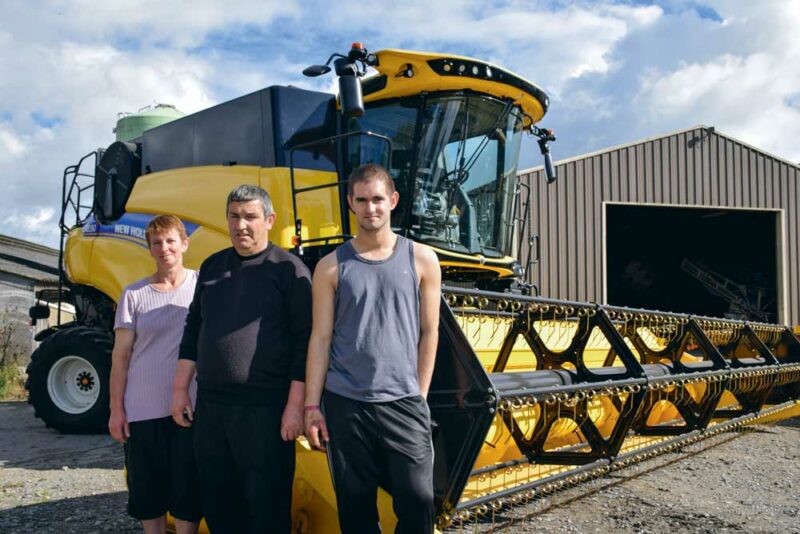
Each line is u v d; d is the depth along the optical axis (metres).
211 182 6.77
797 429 7.92
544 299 4.24
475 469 4.07
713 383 5.73
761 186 18.86
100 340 7.80
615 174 18.00
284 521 3.07
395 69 6.11
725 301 23.50
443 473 3.10
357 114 5.34
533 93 6.72
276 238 6.07
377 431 2.80
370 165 2.95
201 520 3.66
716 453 6.60
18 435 7.98
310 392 2.88
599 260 17.66
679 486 5.39
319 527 3.21
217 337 3.06
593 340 5.79
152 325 3.49
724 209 18.67
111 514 4.67
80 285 8.45
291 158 5.71
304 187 6.29
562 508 4.77
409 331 2.88
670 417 6.66
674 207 18.45
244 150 6.66
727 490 5.29
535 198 17.48
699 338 5.82
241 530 3.18
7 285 16.77
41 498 5.09
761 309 21.05
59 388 8.05
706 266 23.23
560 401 3.98
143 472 3.45
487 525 4.33
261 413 3.02
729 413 6.67
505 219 7.02
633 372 4.52
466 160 6.52
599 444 4.51
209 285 3.16
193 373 3.32
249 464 3.01
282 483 3.06
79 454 6.80
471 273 7.10
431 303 2.95
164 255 3.53
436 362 3.18
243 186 3.21
